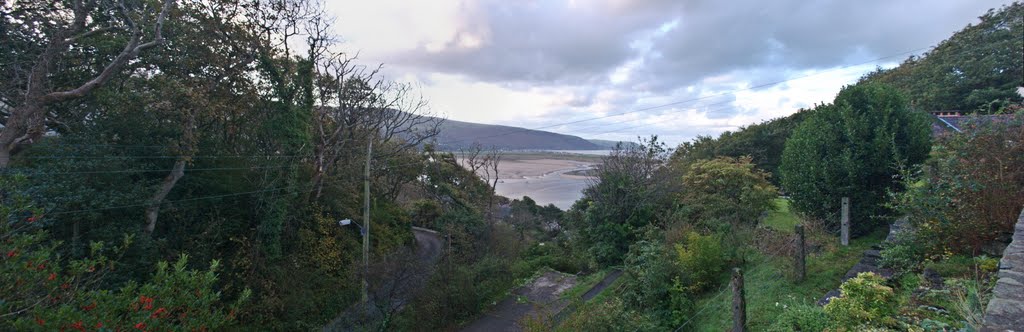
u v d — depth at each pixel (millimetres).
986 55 25297
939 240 6910
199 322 4648
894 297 6129
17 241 4027
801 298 8258
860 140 10664
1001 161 6426
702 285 11242
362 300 15531
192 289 4793
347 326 15195
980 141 6828
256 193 16016
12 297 3803
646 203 19375
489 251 22484
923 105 25734
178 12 13844
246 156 16781
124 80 13539
